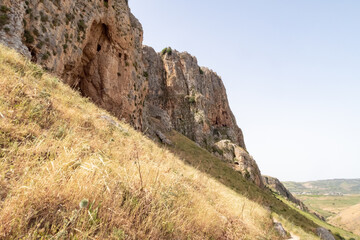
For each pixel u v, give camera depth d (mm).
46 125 5090
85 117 7668
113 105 30391
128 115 33250
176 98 78312
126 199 3486
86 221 2482
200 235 4273
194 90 84938
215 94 100500
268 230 10641
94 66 28750
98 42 29656
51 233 2166
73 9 23484
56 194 2646
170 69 85562
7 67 6688
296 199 120625
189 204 4945
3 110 4168
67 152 3832
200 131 72062
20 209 2193
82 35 24406
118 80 31828
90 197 2912
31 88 6363
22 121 4477
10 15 15164
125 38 33125
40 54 18000
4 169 2672
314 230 25828
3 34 13883
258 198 29281
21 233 2014
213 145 69312
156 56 86312
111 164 4281
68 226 2342
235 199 15102
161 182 4754
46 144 4000
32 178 2607
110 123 9938
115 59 31359
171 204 4340
